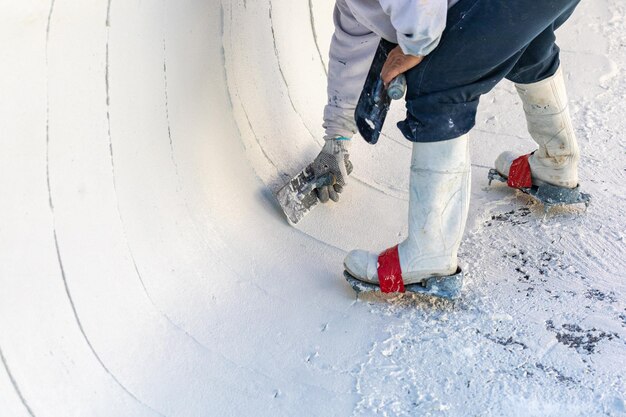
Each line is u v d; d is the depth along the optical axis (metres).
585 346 2.16
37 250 1.88
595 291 2.38
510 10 1.89
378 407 1.95
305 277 2.47
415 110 2.07
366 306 2.34
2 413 1.69
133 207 2.22
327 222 2.74
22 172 1.85
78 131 2.02
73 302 1.96
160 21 2.30
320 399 1.99
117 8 2.10
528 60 2.33
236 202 2.64
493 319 2.27
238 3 2.78
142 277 2.19
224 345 2.15
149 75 2.28
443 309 2.31
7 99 1.79
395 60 2.01
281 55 3.08
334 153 2.72
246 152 2.79
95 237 2.07
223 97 2.73
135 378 1.98
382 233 2.70
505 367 2.08
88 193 2.06
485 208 2.79
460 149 2.13
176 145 2.45
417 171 2.16
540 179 2.70
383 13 2.04
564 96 2.50
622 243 2.58
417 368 2.09
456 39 1.93
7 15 1.77
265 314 2.29
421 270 2.24
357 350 2.16
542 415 1.93
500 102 3.45
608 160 3.02
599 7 3.97
